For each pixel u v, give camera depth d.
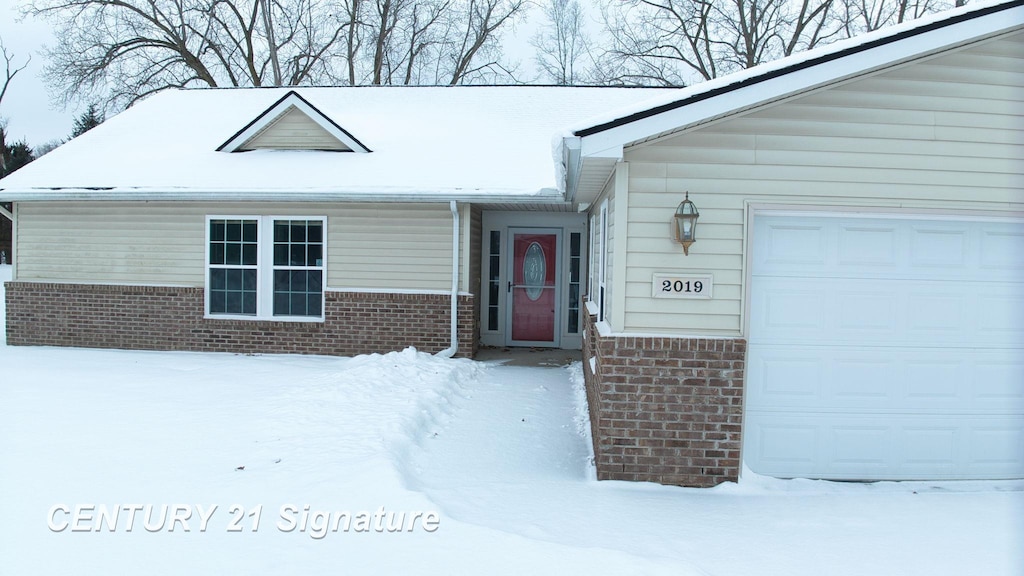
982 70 5.25
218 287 10.90
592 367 7.08
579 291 12.21
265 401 7.30
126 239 10.99
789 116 5.29
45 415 6.56
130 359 10.05
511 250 12.30
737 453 5.38
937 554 4.05
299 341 10.67
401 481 4.78
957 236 5.59
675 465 5.38
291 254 10.73
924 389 5.66
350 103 13.73
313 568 3.45
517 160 10.99
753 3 22.47
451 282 10.45
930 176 5.30
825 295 5.58
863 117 5.27
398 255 10.51
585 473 5.73
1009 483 5.62
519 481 5.39
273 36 24.53
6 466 5.04
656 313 5.37
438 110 13.24
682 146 5.29
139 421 6.42
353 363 9.62
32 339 11.34
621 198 5.31
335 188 10.05
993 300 5.64
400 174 10.51
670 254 5.34
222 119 13.27
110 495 4.49
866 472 5.66
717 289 5.34
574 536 4.18
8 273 24.47
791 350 5.60
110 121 13.57
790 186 5.30
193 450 5.53
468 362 10.12
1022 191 5.30
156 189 10.33
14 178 11.12
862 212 5.38
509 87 14.10
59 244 11.19
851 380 5.63
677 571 3.42
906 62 5.23
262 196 10.09
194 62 24.11
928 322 5.62
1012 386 5.66
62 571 3.42
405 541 3.77
